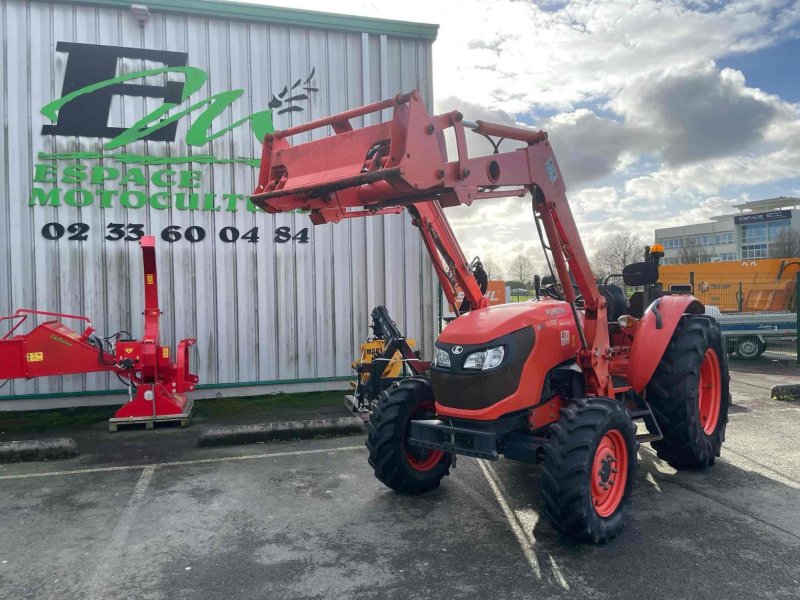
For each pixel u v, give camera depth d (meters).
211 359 9.20
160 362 7.43
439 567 3.63
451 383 4.06
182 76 9.16
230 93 9.34
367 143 3.67
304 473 5.51
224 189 9.28
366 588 3.39
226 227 9.29
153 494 4.99
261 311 9.42
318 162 3.87
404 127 3.44
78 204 8.73
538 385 4.12
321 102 9.74
